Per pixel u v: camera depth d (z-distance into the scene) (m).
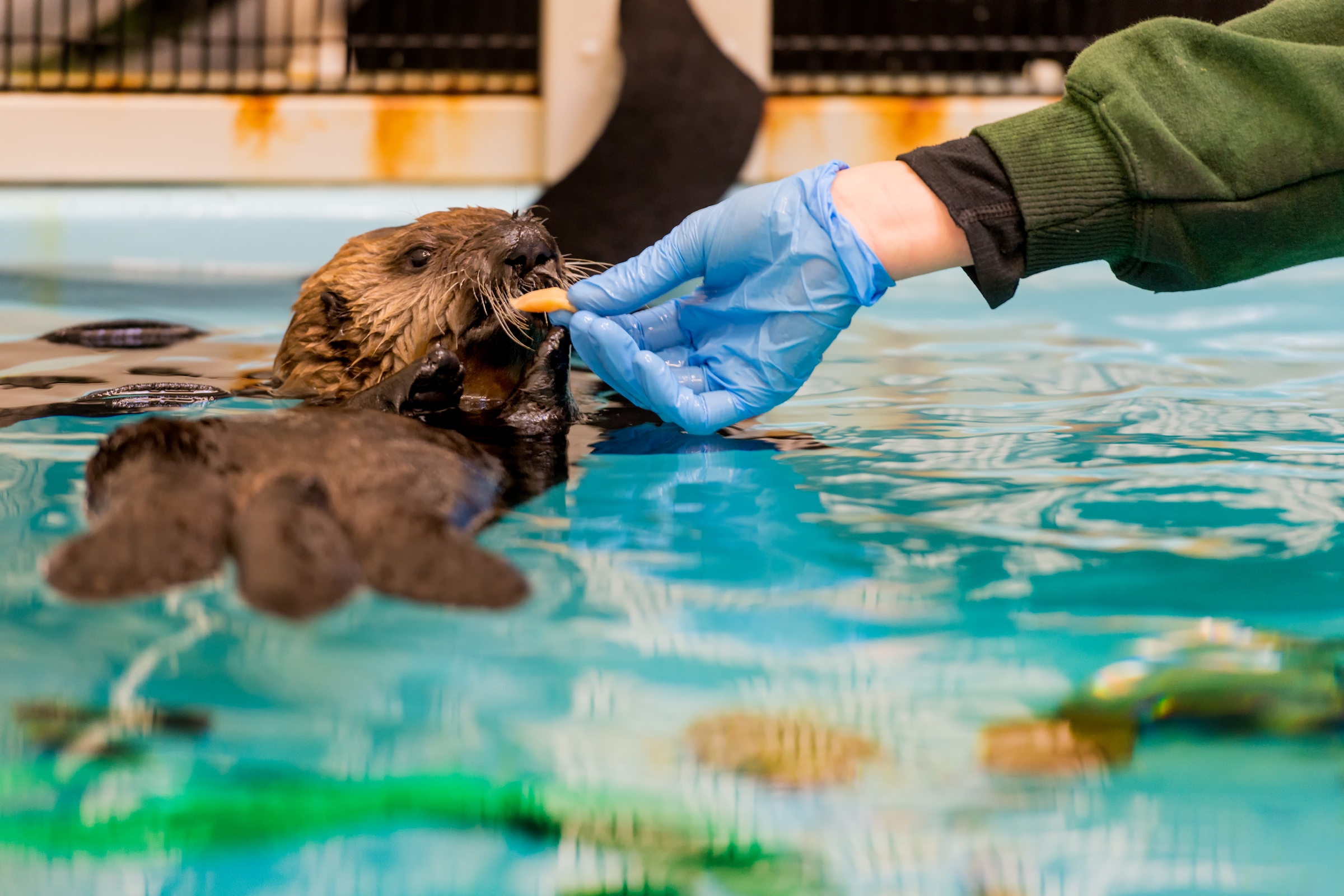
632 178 7.07
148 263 6.90
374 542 2.31
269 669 2.13
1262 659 2.19
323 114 7.67
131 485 2.42
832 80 8.37
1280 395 4.24
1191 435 3.69
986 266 3.21
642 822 1.77
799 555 2.68
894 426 3.86
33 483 3.10
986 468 3.35
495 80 8.40
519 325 3.88
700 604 2.41
